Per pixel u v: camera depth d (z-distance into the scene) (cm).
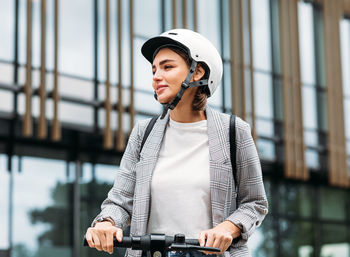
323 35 1526
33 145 1114
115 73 1191
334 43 1542
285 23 1451
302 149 1429
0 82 1086
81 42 1177
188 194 240
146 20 1240
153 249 214
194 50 244
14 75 1105
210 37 1329
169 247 213
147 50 251
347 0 1597
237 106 1330
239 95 1343
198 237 237
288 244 1388
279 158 1403
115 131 1188
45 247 1080
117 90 1188
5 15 1108
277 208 1395
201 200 240
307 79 1486
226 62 1340
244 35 1370
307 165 1452
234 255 237
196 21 1298
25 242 1063
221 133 248
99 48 1191
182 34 245
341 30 1583
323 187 1488
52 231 1095
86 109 1172
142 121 262
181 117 252
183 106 249
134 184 255
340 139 1516
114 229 215
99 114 1183
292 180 1439
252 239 1338
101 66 1192
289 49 1447
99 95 1186
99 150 1179
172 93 243
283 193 1416
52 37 1127
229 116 254
